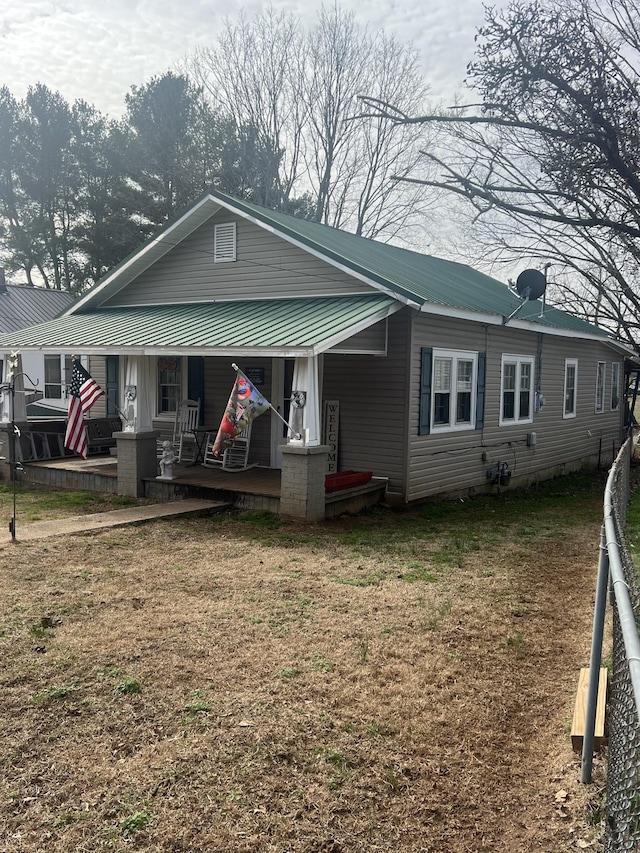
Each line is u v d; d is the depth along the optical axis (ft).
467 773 12.53
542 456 53.72
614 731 10.06
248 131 110.22
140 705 14.43
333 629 19.01
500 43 40.68
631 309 62.08
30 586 22.31
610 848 9.03
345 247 41.52
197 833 10.67
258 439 43.45
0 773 12.04
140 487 38.22
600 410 67.77
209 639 18.06
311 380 31.65
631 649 6.20
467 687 15.89
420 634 18.89
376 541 29.76
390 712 14.51
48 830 10.66
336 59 108.17
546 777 12.53
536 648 18.39
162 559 25.94
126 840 10.47
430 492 39.06
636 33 40.86
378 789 11.91
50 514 34.17
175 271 44.91
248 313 37.96
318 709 14.46
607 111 39.96
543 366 52.75
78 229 109.29
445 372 39.75
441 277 47.65
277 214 43.39
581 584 24.68
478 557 27.91
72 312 49.06
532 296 48.26
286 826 10.87
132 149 107.34
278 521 32.42
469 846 10.68
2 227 122.01
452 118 43.80
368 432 37.78
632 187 41.39
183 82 109.19
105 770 12.17
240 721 13.84
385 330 36.29
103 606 20.53
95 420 49.83
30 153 117.80
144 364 38.50
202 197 41.14
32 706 14.34
